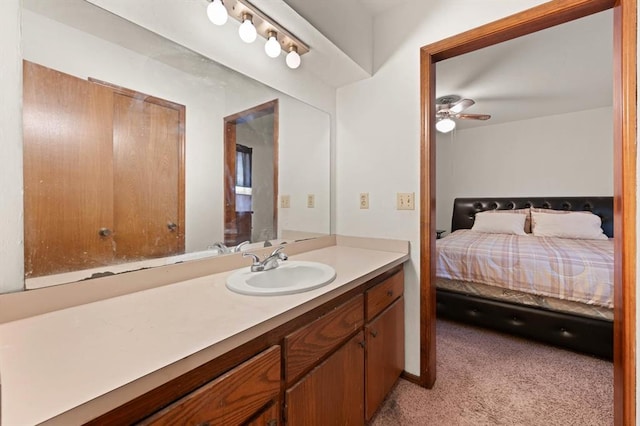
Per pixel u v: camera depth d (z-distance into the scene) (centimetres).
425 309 168
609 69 259
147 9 108
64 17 90
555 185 400
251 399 75
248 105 148
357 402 122
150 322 75
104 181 98
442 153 491
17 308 77
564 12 127
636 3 106
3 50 78
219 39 133
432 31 163
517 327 223
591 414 148
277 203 166
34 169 83
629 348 105
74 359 57
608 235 350
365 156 191
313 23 138
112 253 100
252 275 121
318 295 97
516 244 272
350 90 198
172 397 59
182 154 122
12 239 79
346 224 201
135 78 106
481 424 141
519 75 270
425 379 168
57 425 43
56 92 88
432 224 169
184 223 123
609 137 365
